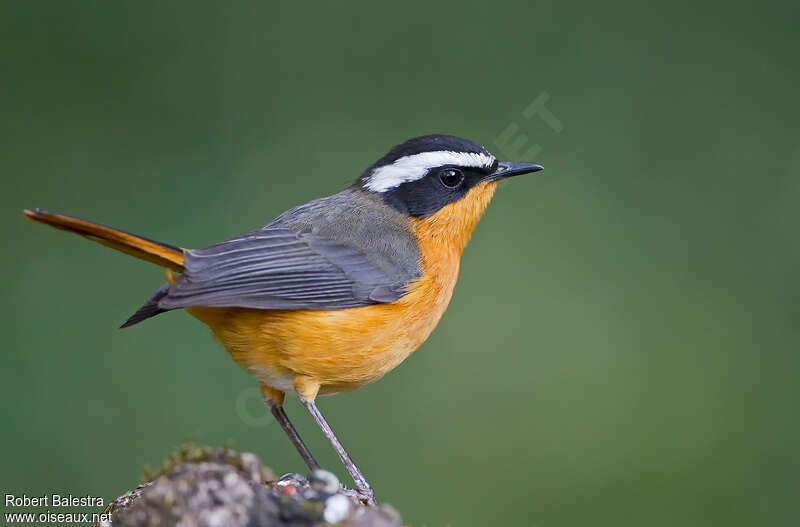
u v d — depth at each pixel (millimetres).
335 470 11586
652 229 13367
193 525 5930
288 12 14570
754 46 14156
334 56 14555
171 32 14273
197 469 6172
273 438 11594
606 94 14109
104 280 12555
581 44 14391
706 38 14242
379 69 14484
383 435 11969
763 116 13906
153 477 7000
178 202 13438
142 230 13180
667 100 14109
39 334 11984
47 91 13781
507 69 14406
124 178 13484
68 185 13297
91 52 14023
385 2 14664
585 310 12828
